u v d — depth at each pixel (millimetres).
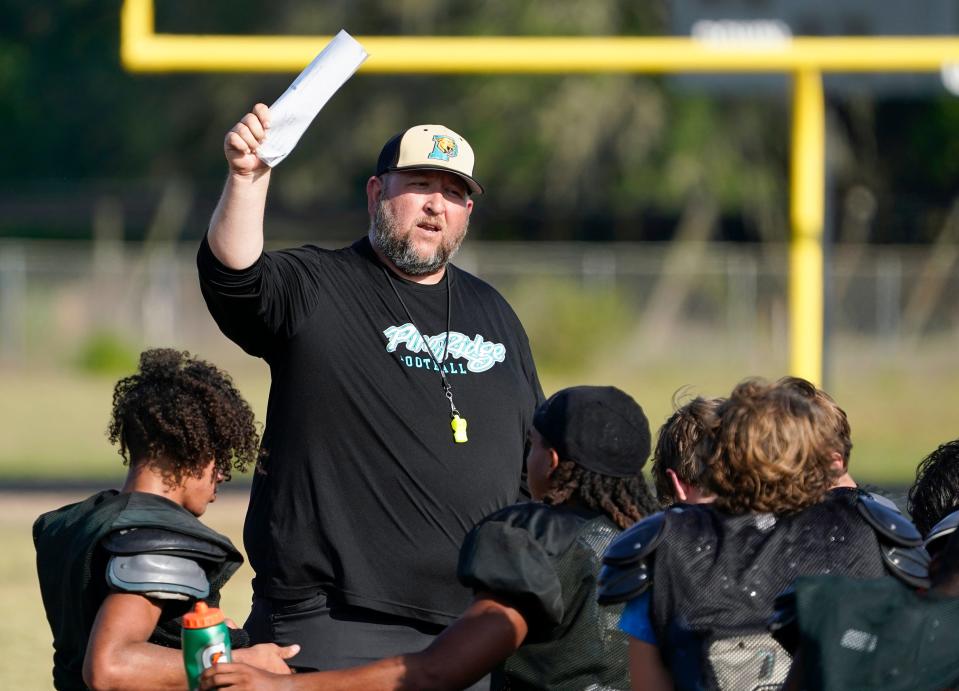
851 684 9812
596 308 90312
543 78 110562
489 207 122625
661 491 13312
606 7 106812
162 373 12555
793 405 11234
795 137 44188
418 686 11289
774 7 42656
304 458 14805
